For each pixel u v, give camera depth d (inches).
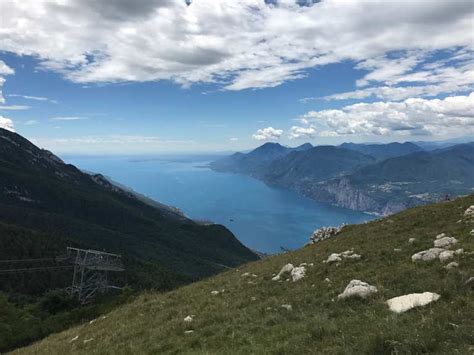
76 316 1916.8
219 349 522.0
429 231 1024.2
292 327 530.0
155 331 706.2
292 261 1179.9
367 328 458.6
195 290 1098.7
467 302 471.5
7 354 1079.0
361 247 1040.8
